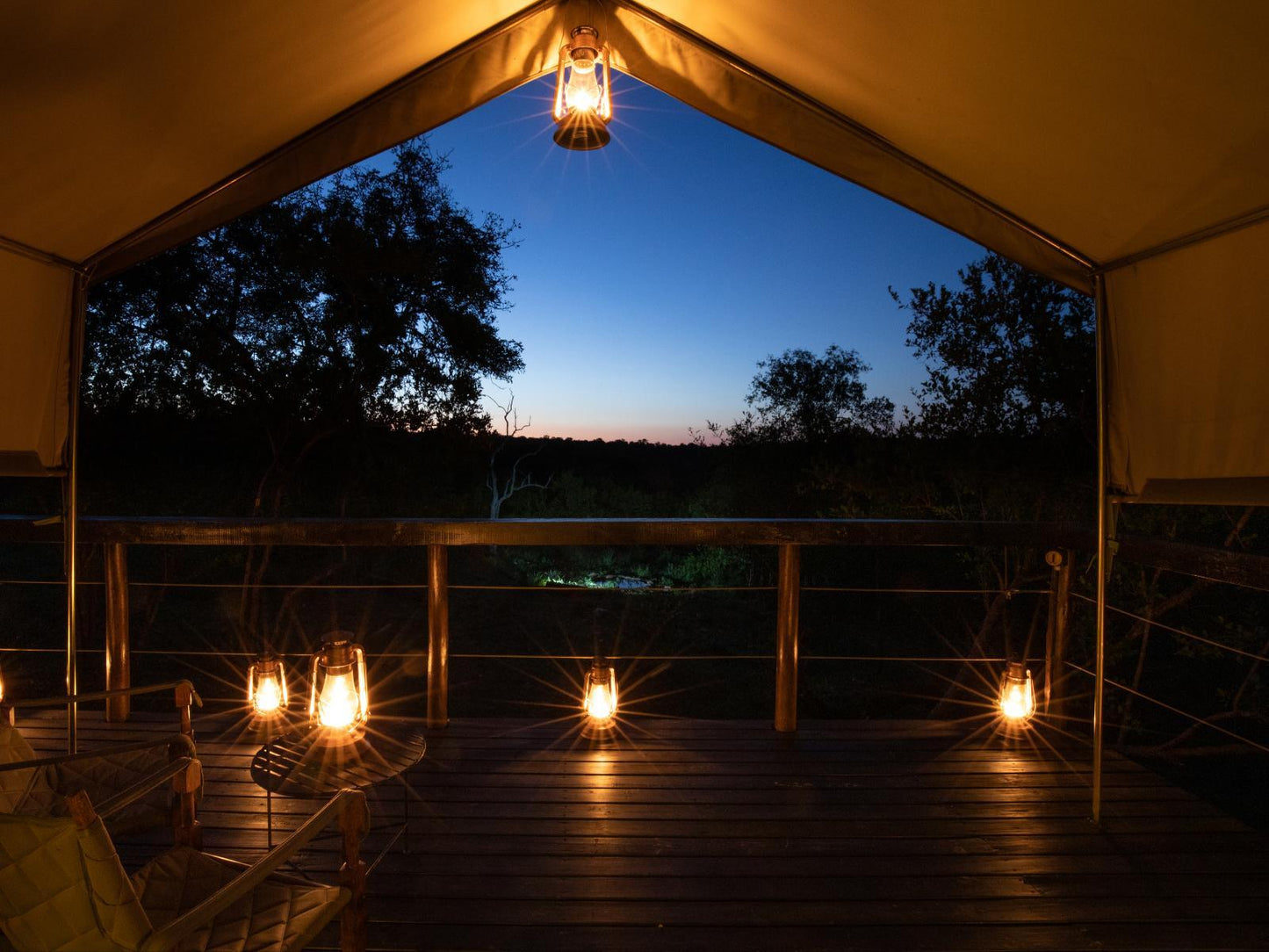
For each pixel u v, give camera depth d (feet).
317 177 7.47
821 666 23.07
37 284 7.50
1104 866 7.79
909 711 19.99
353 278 19.31
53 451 8.01
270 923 4.75
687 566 29.53
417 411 20.97
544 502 29.50
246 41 5.33
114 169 6.48
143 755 7.02
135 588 21.49
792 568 10.92
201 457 20.79
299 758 7.18
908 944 6.56
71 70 4.99
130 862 7.66
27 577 24.76
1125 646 15.97
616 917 6.88
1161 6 4.37
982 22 5.04
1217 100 5.05
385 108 7.15
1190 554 8.93
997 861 7.86
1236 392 6.57
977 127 6.45
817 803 9.02
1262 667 14.71
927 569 22.76
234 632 22.50
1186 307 7.11
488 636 24.34
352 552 24.20
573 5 6.59
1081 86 5.40
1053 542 11.09
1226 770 15.29
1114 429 8.16
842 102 6.89
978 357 17.52
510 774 9.68
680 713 20.10
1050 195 7.17
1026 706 11.18
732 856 7.88
